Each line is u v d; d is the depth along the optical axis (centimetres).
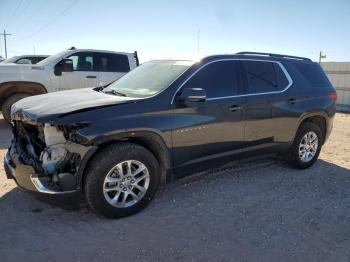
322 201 457
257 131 503
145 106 395
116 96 427
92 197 370
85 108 366
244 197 461
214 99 450
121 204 391
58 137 361
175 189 480
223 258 325
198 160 449
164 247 340
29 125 396
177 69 450
